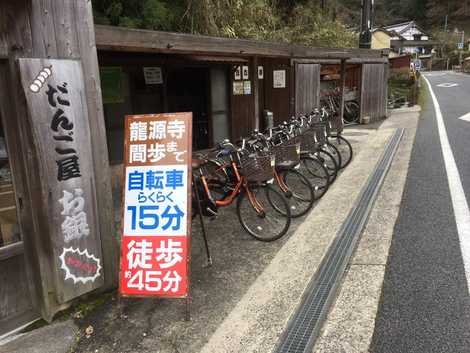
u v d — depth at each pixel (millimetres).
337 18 18953
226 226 4723
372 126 12055
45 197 2764
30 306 3025
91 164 3045
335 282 3295
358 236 4172
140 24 6508
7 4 2514
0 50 2523
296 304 3043
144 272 3016
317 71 10086
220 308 3092
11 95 2664
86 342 2775
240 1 9578
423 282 3244
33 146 2682
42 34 2686
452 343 2541
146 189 3096
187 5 7633
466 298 3000
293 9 15211
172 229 3027
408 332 2662
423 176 6219
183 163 3074
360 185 5910
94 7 6281
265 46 5930
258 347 2605
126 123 3174
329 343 2607
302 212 4906
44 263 2891
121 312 3061
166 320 2979
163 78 6816
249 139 5398
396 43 55500
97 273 3197
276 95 9508
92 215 3102
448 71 50844
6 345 2775
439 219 4504
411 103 16781
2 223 2896
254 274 3588
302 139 5762
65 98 2814
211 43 4793
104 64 5773
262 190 4582
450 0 68062
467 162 6883
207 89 7680
